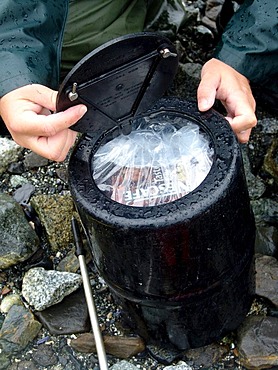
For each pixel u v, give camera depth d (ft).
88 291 2.75
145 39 1.99
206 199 2.16
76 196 2.26
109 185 2.31
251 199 3.12
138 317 2.62
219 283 2.41
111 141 2.40
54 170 3.33
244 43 2.87
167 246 2.20
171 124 2.42
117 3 3.44
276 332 2.68
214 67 2.60
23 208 3.21
